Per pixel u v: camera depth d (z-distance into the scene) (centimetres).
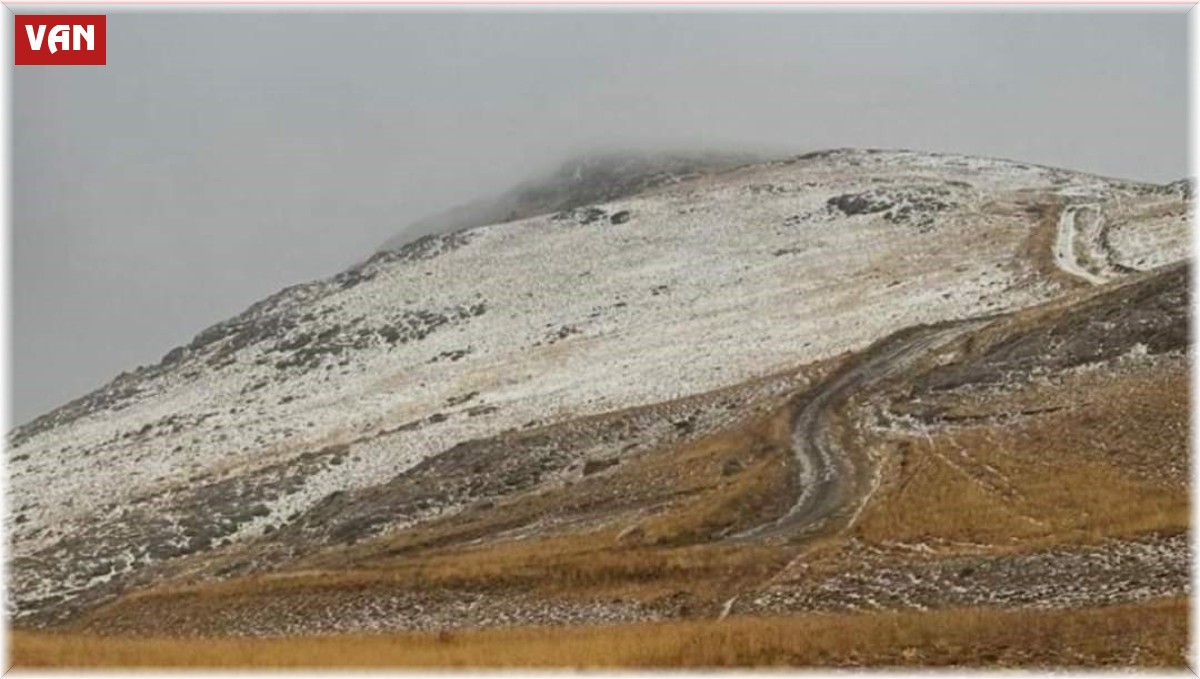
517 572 5106
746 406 8619
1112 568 3953
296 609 5294
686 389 10188
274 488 9606
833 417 7462
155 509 9869
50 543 9669
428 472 8712
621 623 4253
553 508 6844
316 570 6075
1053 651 2870
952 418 6594
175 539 8688
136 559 8375
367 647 3284
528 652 3039
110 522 9775
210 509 9350
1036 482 5119
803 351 10638
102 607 6694
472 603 4959
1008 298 10994
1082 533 4369
